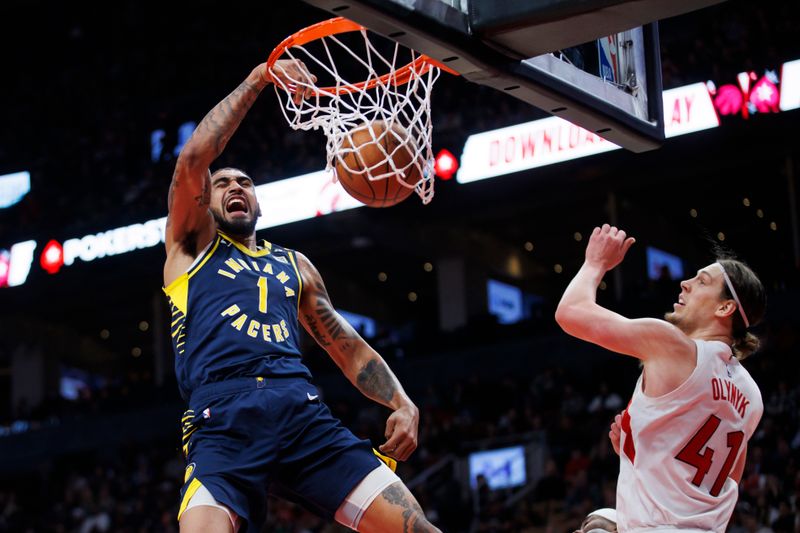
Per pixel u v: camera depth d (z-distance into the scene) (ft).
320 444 12.23
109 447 70.08
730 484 10.90
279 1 73.82
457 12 11.12
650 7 10.59
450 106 59.00
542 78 11.97
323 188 60.64
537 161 56.08
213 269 12.59
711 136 52.13
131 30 79.10
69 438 71.51
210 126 12.46
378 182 12.81
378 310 89.20
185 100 73.51
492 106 58.03
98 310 86.07
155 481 62.49
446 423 55.67
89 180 71.20
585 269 11.27
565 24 10.92
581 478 44.55
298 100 13.23
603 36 11.33
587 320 10.84
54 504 64.95
